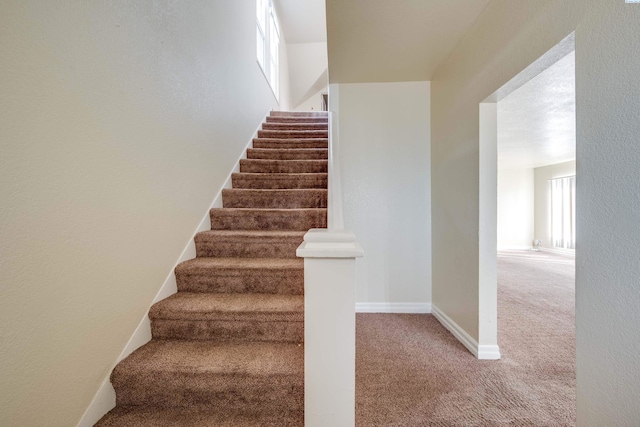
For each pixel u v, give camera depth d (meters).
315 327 0.87
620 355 0.86
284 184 2.58
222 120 2.39
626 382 0.85
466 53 1.83
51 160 0.90
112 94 1.17
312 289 0.86
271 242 1.87
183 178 1.75
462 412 1.28
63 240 0.95
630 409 0.84
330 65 2.23
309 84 6.25
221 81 2.38
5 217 0.78
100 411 1.09
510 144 4.17
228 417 1.11
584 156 0.98
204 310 1.38
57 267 0.92
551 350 1.84
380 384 1.48
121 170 1.22
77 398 1.00
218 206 2.28
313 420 0.88
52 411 0.91
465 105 1.86
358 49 1.99
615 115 0.87
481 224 1.73
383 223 2.56
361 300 2.57
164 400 1.16
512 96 2.31
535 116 2.84
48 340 0.90
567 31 1.04
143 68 1.37
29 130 0.84
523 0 1.29
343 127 2.57
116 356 1.18
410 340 1.98
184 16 1.77
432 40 1.88
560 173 6.09
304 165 2.81
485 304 1.74
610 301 0.89
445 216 2.21
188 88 1.82
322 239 0.87
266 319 1.38
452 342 1.95
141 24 1.35
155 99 1.46
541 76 1.96
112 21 1.16
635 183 0.82
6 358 0.78
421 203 2.54
